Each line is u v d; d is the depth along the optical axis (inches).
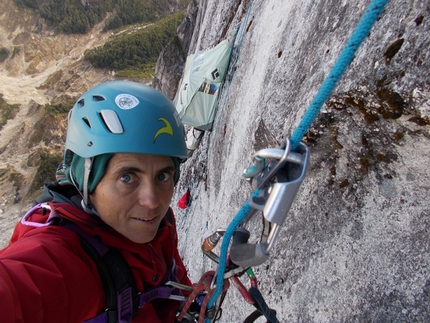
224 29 289.1
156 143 43.2
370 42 49.8
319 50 69.6
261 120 95.6
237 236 35.7
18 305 28.6
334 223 57.4
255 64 138.8
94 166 42.2
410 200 46.5
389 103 45.7
